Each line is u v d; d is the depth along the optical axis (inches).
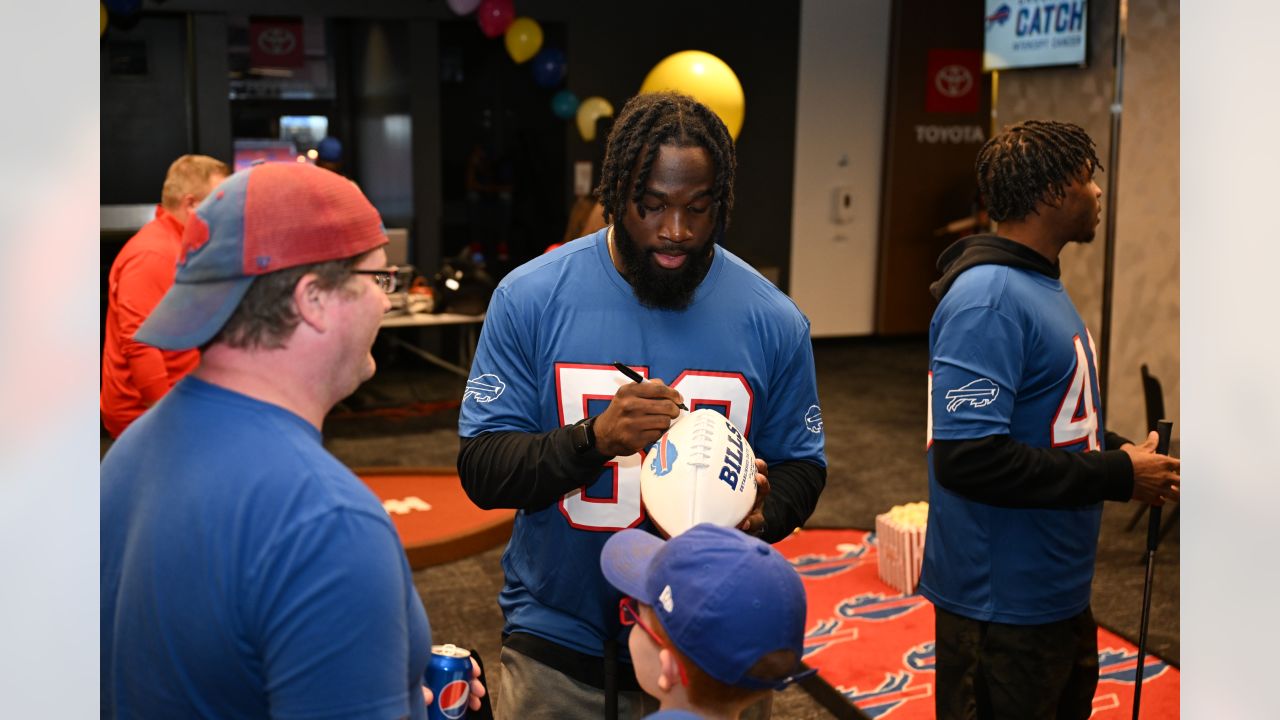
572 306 65.0
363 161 374.6
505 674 68.6
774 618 41.6
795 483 67.2
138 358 120.3
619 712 66.6
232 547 38.6
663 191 59.2
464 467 64.4
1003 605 77.4
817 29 378.3
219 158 321.1
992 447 72.9
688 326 64.8
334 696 38.2
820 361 369.7
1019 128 77.2
